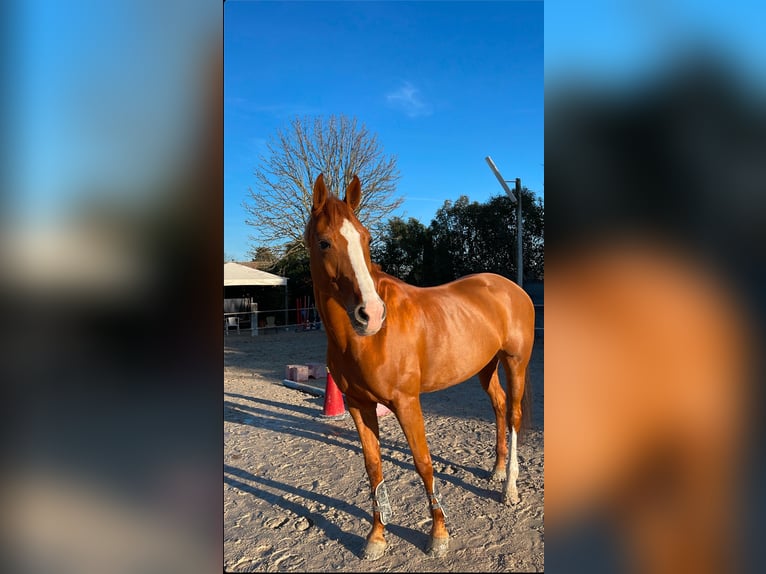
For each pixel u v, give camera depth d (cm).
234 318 1972
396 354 235
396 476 364
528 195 1686
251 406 609
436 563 248
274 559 258
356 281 202
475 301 298
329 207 214
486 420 510
